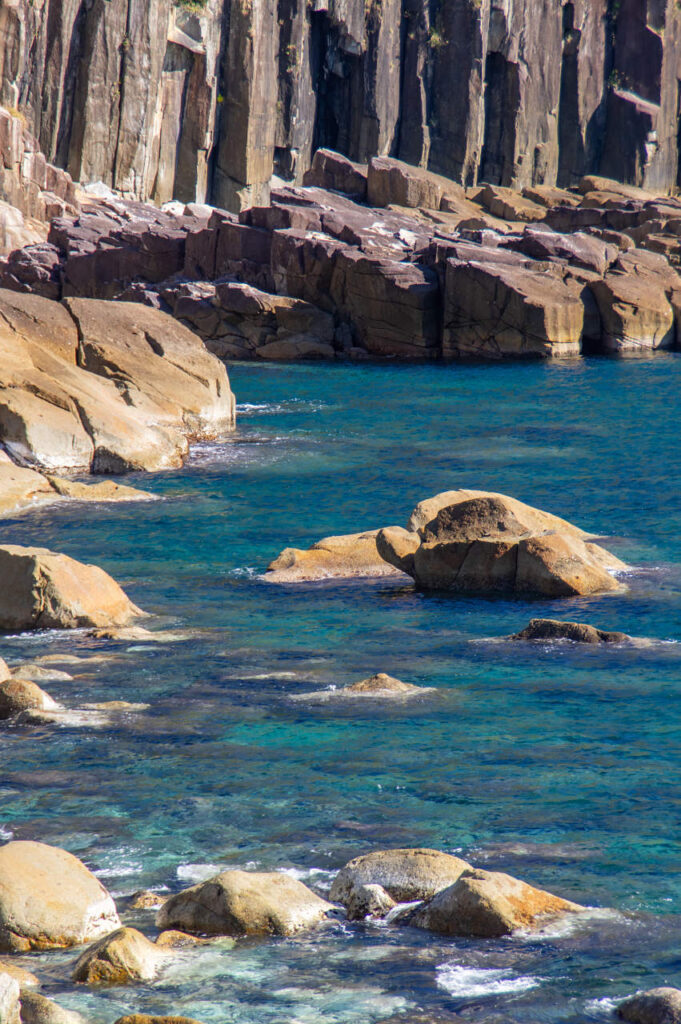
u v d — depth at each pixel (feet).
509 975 44.70
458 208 490.49
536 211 494.59
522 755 72.18
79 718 79.82
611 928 48.93
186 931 49.21
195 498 165.99
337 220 416.26
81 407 187.11
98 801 65.00
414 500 164.66
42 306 216.74
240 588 120.16
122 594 111.24
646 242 429.79
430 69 565.12
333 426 236.02
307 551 129.08
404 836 59.82
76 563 110.11
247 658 95.55
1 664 87.86
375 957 46.24
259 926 48.85
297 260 387.14
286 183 554.05
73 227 439.22
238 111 515.09
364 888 51.03
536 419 243.60
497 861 56.44
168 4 489.67
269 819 62.34
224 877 50.49
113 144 492.13
